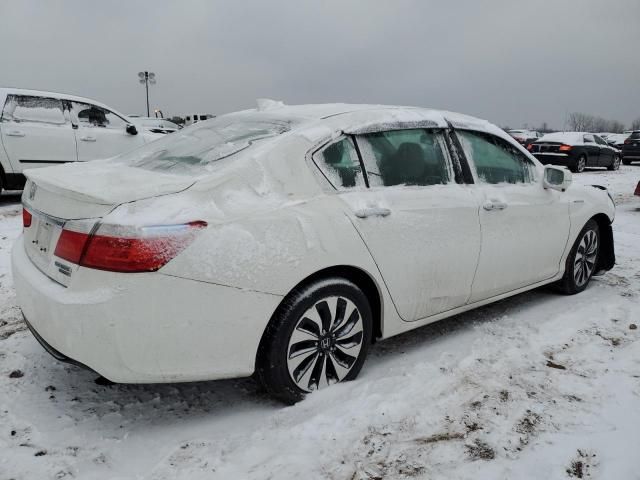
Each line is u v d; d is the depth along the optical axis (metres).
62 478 2.04
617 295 4.29
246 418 2.48
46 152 7.86
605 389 2.73
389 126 2.94
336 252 2.50
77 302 2.07
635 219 7.98
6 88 7.73
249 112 3.28
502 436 2.32
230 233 2.21
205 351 2.20
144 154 3.07
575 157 16.92
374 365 2.99
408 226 2.82
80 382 2.77
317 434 2.32
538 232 3.70
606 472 2.10
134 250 2.02
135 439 2.31
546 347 3.23
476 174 3.36
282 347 2.40
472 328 3.55
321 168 2.62
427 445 2.26
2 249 5.41
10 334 3.34
